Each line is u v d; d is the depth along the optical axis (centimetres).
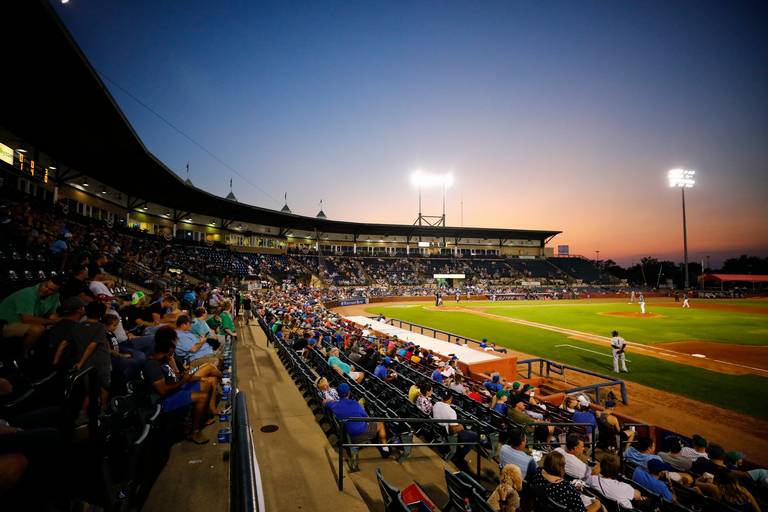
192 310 1220
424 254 8700
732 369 1817
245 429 252
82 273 628
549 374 1742
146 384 422
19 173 2256
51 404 390
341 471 502
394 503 364
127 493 298
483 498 418
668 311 4638
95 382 258
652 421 1195
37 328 495
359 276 7188
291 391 882
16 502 199
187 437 466
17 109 1962
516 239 9531
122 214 4056
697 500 598
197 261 4056
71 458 242
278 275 5709
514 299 6888
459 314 4256
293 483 496
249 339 1620
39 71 1609
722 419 1213
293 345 1321
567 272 9075
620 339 1769
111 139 2386
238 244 6225
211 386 511
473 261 8744
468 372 1473
